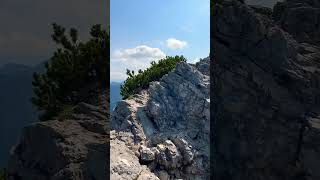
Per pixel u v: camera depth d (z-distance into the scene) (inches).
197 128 660.1
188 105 693.9
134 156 583.8
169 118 682.2
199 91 719.1
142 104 725.9
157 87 736.3
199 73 759.1
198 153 599.8
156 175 565.9
